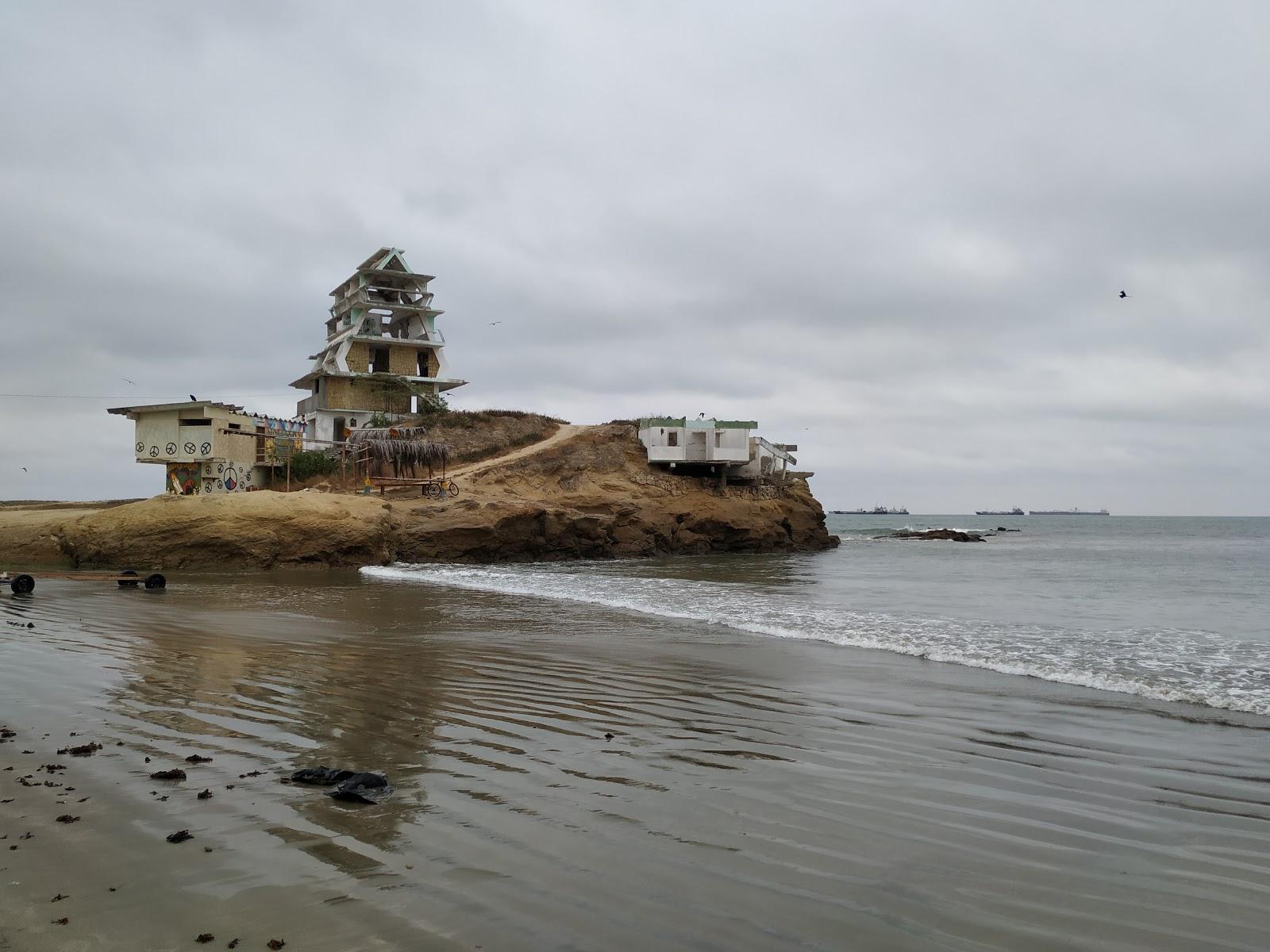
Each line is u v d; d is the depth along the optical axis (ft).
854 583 96.84
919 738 28.96
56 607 63.52
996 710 33.09
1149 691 36.37
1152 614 66.54
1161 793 23.31
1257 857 19.03
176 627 53.57
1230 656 46.24
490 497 147.54
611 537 153.48
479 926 14.71
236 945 13.75
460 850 18.19
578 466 170.60
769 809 21.59
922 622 59.62
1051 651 47.62
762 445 191.21
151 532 108.68
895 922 15.57
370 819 19.90
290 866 16.96
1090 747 27.99
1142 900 16.79
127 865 16.84
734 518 171.12
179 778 22.45
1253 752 27.37
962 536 269.64
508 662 43.04
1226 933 15.49
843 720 31.40
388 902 15.49
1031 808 22.08
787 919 15.49
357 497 126.41
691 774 24.52
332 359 203.62
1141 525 620.08
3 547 113.09
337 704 32.30
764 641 50.85
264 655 43.39
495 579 98.27
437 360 213.25
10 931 14.14
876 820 21.01
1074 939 15.17
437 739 27.71
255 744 26.30
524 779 23.59
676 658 44.73
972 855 18.85
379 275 205.26
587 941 14.33
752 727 30.32
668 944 14.34
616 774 24.40
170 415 140.46
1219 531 430.20
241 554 109.60
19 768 23.09
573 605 70.13
